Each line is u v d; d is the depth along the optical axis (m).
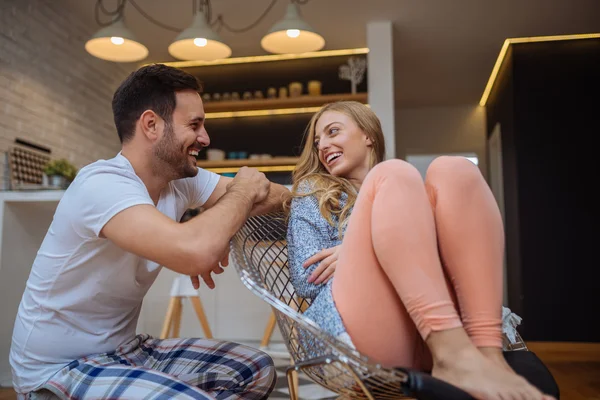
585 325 4.66
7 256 2.92
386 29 4.86
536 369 0.88
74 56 4.96
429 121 7.17
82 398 1.11
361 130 1.38
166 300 3.44
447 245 0.95
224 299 3.46
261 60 5.98
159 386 1.07
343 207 1.25
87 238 1.16
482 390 0.80
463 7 4.57
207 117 6.15
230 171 5.88
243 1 4.54
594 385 2.91
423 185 0.95
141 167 1.27
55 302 1.21
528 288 4.76
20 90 4.21
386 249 0.91
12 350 1.27
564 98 4.93
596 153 4.82
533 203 4.84
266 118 6.07
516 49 5.09
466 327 0.92
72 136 4.90
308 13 4.72
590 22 4.75
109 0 4.60
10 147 4.07
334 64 5.84
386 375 0.80
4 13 4.06
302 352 1.04
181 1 4.55
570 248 4.75
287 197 1.41
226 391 1.26
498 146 6.04
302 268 1.15
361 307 0.96
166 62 6.02
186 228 1.10
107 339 1.28
